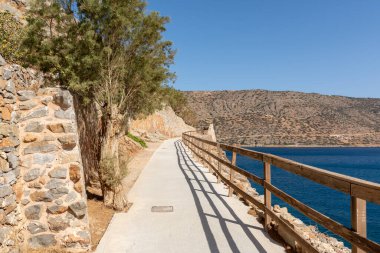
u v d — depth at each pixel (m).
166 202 8.48
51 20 7.94
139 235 6.05
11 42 8.47
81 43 7.62
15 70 7.21
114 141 7.88
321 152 144.75
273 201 23.45
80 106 9.09
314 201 28.55
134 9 8.05
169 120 62.47
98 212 7.35
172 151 24.94
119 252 5.28
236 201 8.45
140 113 10.25
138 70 8.51
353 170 67.12
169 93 9.79
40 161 5.29
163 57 8.91
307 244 4.17
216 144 11.17
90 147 10.18
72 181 5.35
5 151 4.65
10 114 4.93
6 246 4.48
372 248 2.79
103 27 7.61
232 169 8.81
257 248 5.25
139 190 10.09
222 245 5.43
